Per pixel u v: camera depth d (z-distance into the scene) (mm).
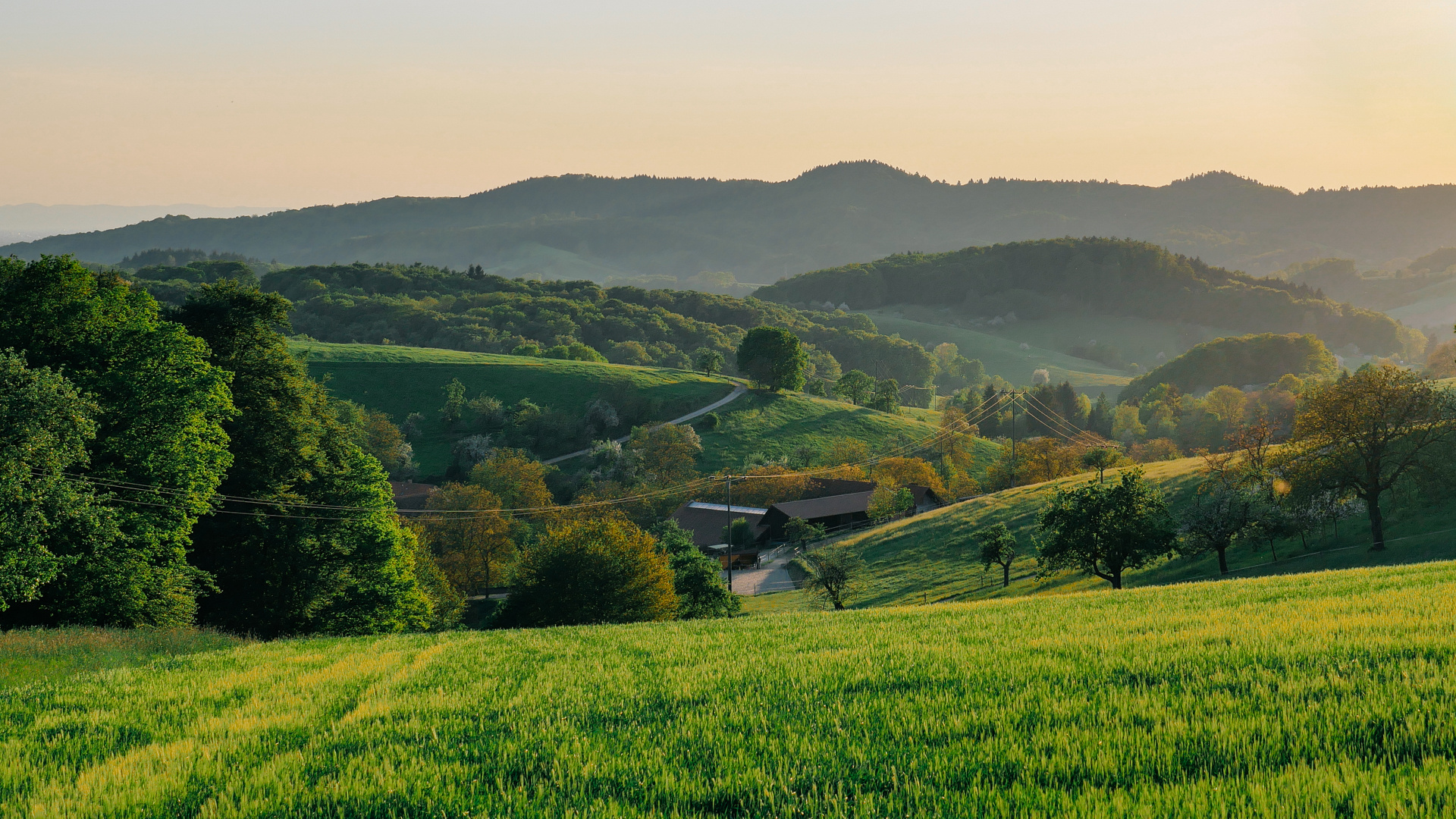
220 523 37125
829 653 14445
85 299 32000
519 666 15781
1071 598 22641
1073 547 41688
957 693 10500
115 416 30234
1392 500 46375
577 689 12664
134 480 30141
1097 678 10609
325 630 38844
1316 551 46094
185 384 31297
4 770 9289
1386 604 14141
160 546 30969
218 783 8586
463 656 17828
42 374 25641
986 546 57594
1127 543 40562
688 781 7594
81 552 28297
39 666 18562
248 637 29344
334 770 8781
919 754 7992
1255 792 6285
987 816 6363
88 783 8562
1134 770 7121
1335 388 44469
